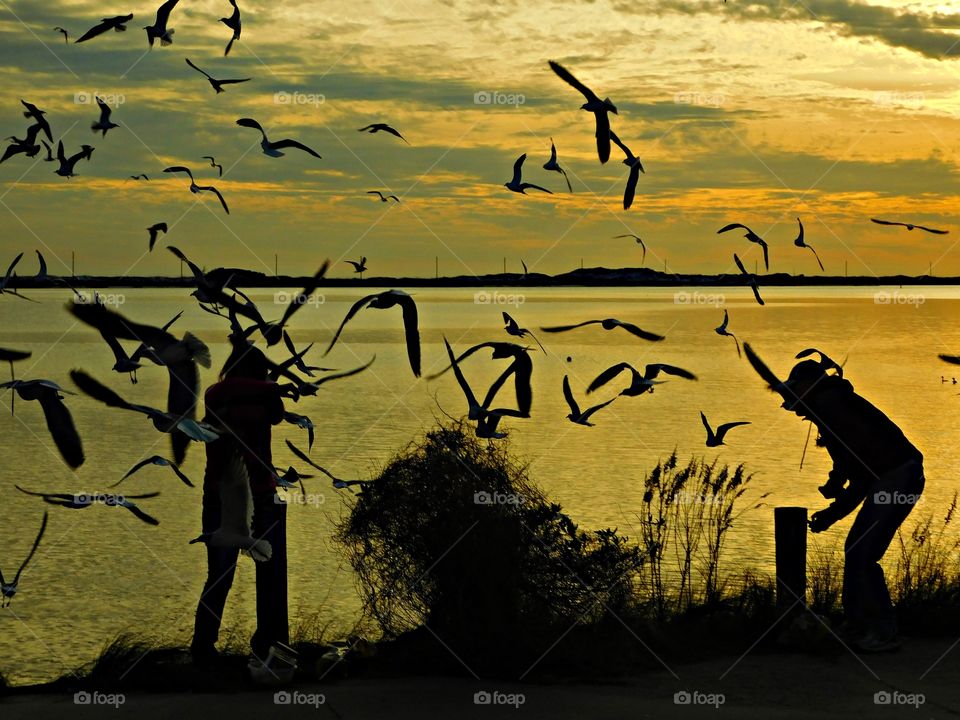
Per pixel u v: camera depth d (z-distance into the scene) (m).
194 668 6.75
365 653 7.04
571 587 7.26
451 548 6.98
